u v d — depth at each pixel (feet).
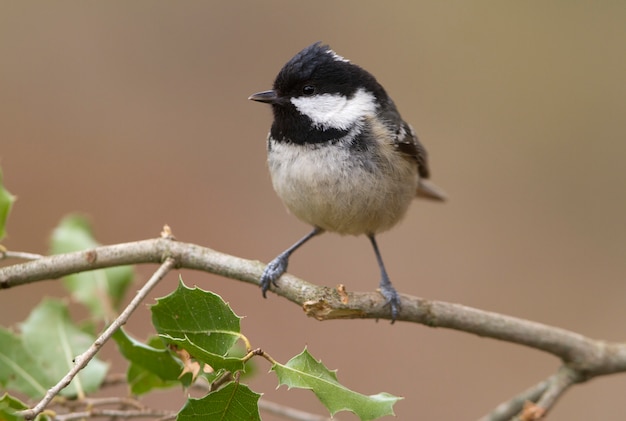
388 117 25.58
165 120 44.39
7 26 46.16
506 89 45.88
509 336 22.50
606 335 38.14
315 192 24.57
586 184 43.27
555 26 47.65
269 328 37.88
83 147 42.91
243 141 44.32
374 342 38.24
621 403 36.04
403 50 47.19
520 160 43.80
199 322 16.11
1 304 34.32
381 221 25.72
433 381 37.19
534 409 20.36
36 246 39.91
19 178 41.57
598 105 45.06
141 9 47.65
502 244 41.60
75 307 34.86
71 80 44.93
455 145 43.93
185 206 41.75
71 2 47.52
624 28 46.91
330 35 47.60
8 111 43.32
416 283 40.27
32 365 19.66
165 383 19.66
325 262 41.01
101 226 40.50
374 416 14.93
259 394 14.89
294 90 24.84
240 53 46.98
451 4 48.24
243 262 20.63
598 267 40.55
